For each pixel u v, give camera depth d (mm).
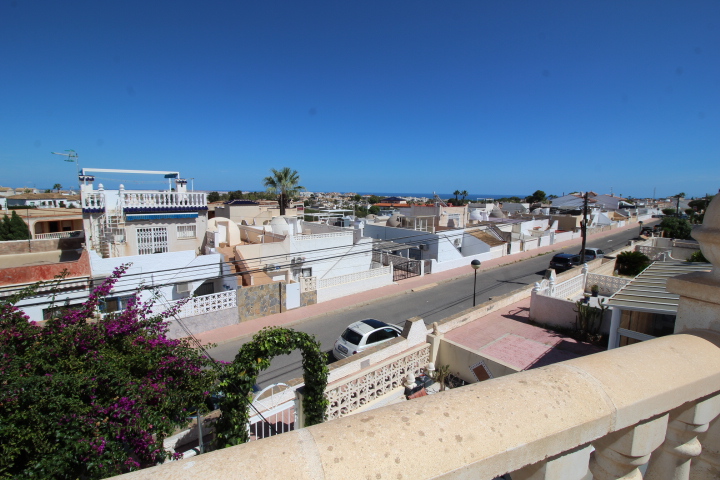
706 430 1971
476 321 13156
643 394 1575
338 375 8312
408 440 1175
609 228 53812
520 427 1320
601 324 11508
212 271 18172
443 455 1165
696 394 1766
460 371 9859
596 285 16859
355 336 12438
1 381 4629
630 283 10156
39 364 5355
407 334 9828
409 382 9203
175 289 17172
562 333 12039
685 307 2223
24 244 17828
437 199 44500
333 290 21938
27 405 4488
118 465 4969
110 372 5387
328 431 1181
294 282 20141
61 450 4457
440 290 24469
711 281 2076
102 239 18062
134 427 5109
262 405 7852
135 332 6797
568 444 1414
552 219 51812
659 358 1775
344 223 39344
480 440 1242
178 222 19875
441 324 11961
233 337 16406
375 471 1075
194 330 16766
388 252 31109
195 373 6516
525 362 10148
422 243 31453
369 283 23969
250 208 37500
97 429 4820
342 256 24812
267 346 6445
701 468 2182
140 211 18828
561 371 1615
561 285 15273
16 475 4293
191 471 994
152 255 16469
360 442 1140
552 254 36781
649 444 1718
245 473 1001
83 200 17906
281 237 24031
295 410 7309
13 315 6055
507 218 50938
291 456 1067
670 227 38344
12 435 4305
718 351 1910
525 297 15875
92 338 6191
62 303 13078
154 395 5746
